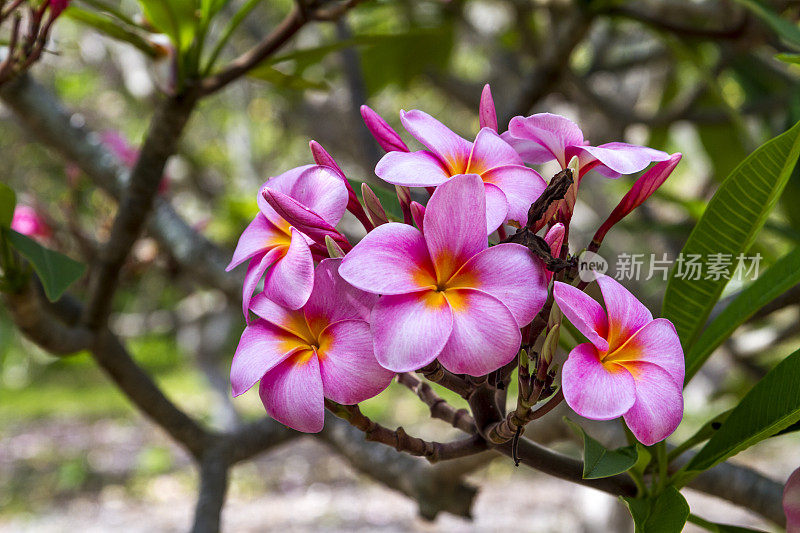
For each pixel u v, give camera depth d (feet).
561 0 5.10
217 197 8.34
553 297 1.70
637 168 1.71
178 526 12.46
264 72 3.09
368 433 1.76
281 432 3.51
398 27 5.88
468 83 6.80
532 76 4.01
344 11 2.68
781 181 1.99
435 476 3.40
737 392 5.52
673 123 5.35
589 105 5.76
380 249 1.59
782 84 5.05
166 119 2.65
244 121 9.18
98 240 5.08
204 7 2.60
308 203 1.77
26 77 3.46
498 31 7.57
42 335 2.71
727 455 1.94
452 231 1.60
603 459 1.78
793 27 2.60
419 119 1.78
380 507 13.38
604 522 5.18
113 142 4.42
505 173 1.75
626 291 1.70
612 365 1.64
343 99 6.80
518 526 11.89
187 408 16.99
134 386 3.22
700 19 4.83
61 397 20.24
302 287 1.66
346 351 1.63
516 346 1.56
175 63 2.64
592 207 6.75
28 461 15.55
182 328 7.82
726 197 2.05
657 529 1.87
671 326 1.68
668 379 1.64
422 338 1.55
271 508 13.50
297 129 9.77
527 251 1.61
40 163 10.64
